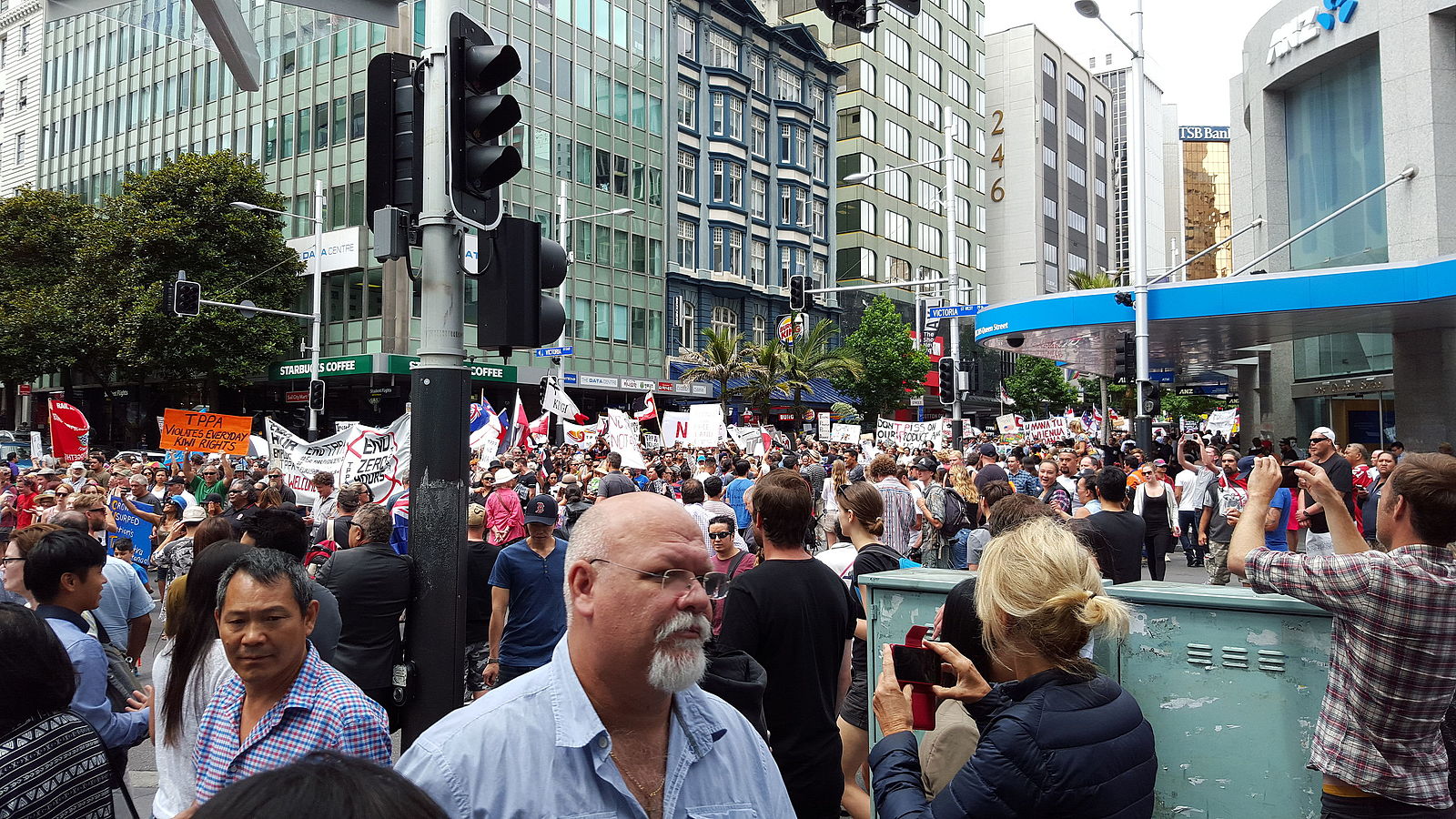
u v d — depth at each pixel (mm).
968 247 76188
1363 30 21578
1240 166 31031
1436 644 3049
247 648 2975
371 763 1277
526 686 2055
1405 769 3111
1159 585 3953
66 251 42219
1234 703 3598
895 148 66438
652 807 2047
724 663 3424
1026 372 62281
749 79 53750
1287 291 19047
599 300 46000
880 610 4164
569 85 44906
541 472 16250
